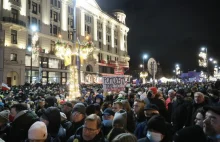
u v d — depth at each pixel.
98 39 70.31
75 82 14.52
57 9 53.84
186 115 6.92
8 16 39.81
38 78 45.50
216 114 2.72
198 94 6.30
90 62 62.56
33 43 45.00
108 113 5.61
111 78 12.08
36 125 3.57
